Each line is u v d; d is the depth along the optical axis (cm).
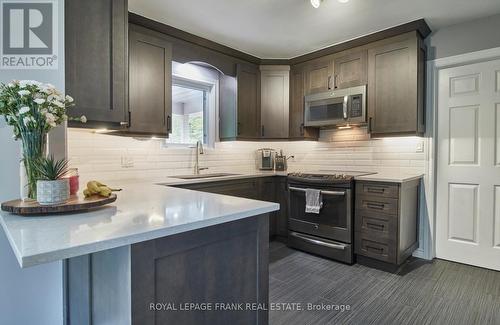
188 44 296
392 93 284
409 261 291
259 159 395
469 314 192
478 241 275
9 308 132
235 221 117
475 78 274
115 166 267
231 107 348
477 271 265
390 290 227
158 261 93
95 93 169
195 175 320
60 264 143
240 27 279
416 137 301
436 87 292
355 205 281
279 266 277
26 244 73
